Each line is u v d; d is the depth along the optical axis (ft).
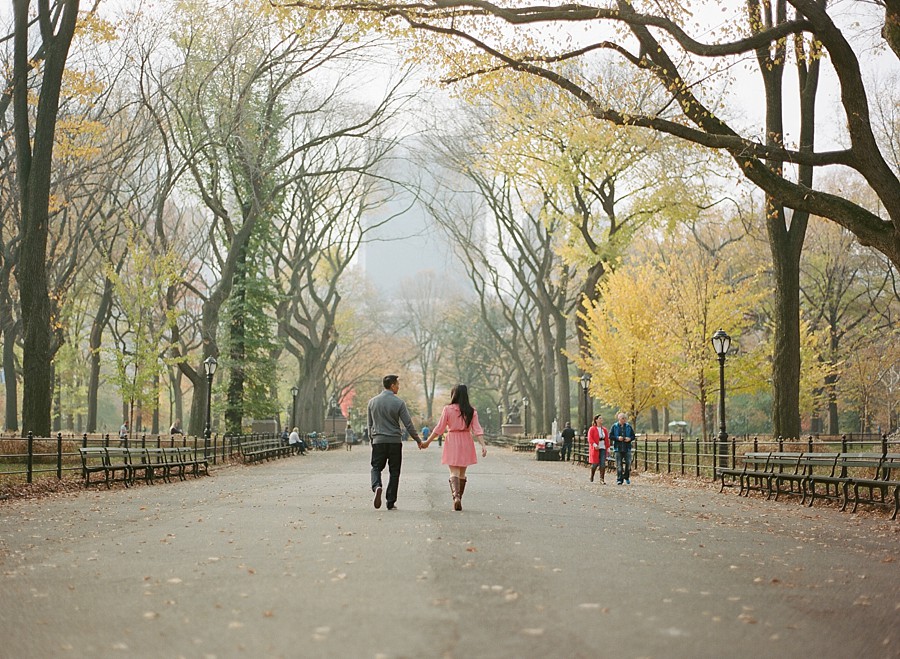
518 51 63.16
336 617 21.90
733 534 42.75
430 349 357.61
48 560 32.42
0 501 57.72
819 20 53.47
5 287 134.31
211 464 112.78
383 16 60.95
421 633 20.13
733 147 56.95
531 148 136.26
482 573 28.40
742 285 120.06
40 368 91.35
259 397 163.53
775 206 81.87
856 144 54.70
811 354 133.69
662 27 56.13
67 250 150.71
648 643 19.53
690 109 59.67
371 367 299.17
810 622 22.61
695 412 247.50
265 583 26.84
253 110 138.72
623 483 85.05
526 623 21.27
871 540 41.37
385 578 27.37
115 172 140.26
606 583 27.17
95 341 177.37
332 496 63.16
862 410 205.05
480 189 180.34
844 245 182.09
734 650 19.26
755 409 231.91
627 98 81.30
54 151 112.98
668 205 131.13
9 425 164.45
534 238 209.05
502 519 46.29
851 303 193.77
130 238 146.72
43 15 92.32
